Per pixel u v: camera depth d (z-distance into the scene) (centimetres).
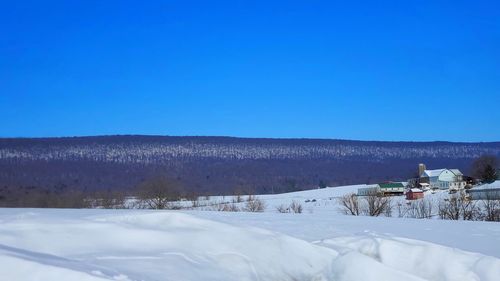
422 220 1803
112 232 789
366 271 761
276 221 1477
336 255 862
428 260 823
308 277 802
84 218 880
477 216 4309
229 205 5775
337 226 1362
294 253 845
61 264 603
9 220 814
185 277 672
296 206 6138
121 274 618
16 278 555
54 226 779
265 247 834
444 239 1216
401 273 755
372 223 1566
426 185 9712
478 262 797
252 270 764
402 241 913
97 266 637
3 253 595
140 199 5459
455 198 5012
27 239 723
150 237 793
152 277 641
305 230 1210
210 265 738
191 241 805
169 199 5497
